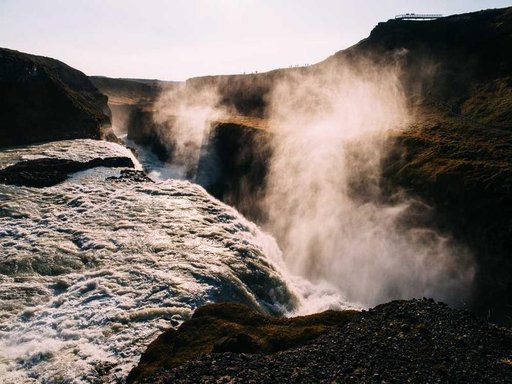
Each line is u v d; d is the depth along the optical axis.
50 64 97.00
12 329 21.42
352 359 14.04
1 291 24.50
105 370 18.31
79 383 17.59
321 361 14.13
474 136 42.41
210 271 27.33
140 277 26.39
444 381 12.63
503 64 57.50
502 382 12.68
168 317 22.44
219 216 38.47
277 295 29.62
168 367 15.83
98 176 48.25
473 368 13.30
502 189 30.83
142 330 21.23
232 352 15.83
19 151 56.59
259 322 19.06
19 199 38.91
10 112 64.19
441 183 34.16
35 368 18.66
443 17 75.88
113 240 31.42
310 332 16.95
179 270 27.28
